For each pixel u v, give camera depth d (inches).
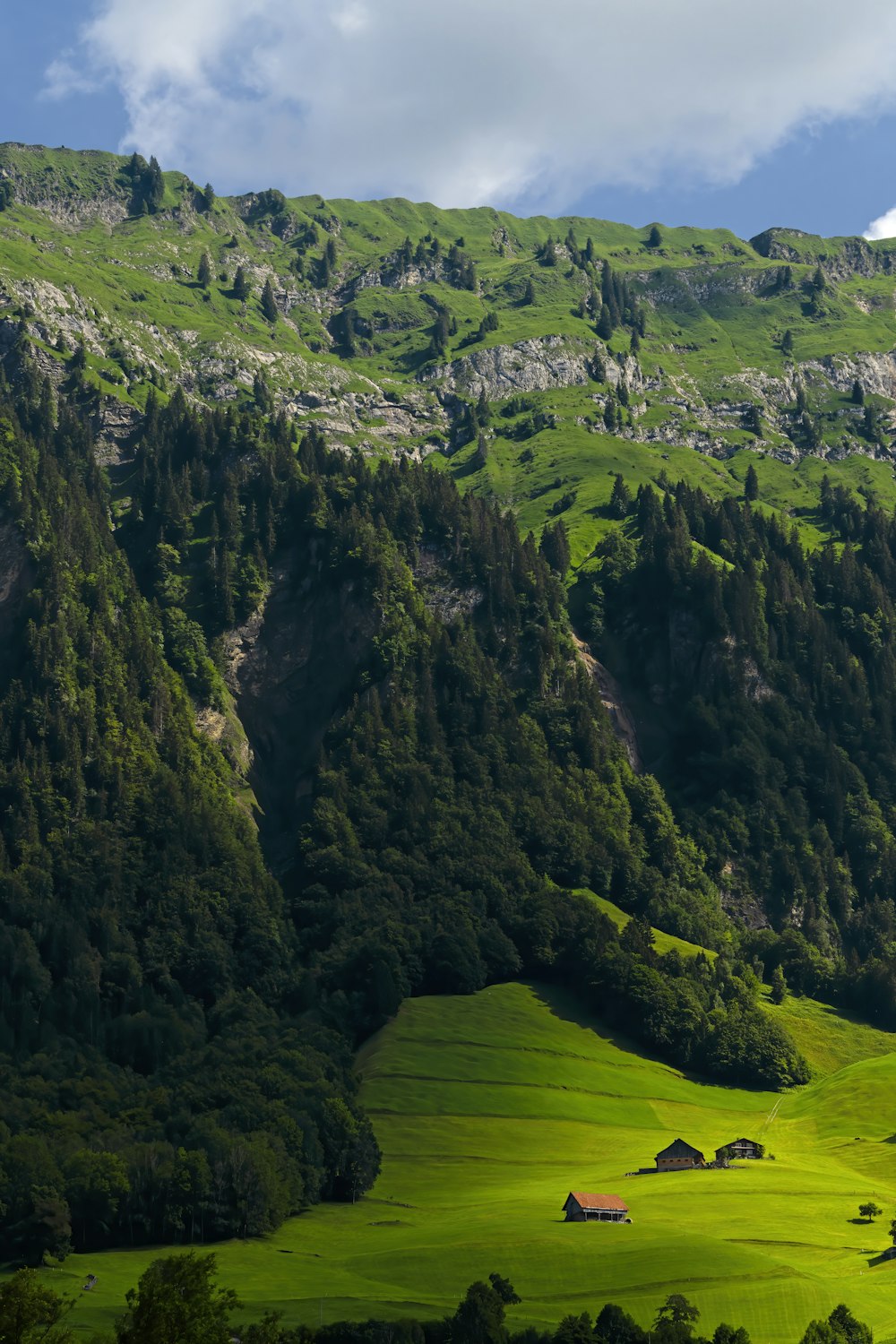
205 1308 3900.1
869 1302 7116.1
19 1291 3683.6
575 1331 6259.8
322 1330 6441.9
